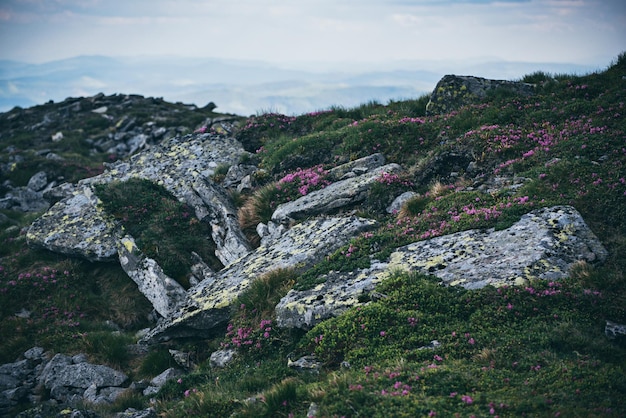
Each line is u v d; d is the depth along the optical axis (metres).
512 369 9.32
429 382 8.91
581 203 13.95
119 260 20.92
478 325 10.83
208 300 15.71
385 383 9.18
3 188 37.41
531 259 12.17
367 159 21.11
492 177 17.36
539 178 15.56
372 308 11.72
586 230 12.87
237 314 14.49
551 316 10.71
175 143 28.09
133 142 47.72
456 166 18.92
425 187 18.62
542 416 7.67
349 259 14.67
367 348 10.86
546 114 20.08
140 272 19.66
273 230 19.48
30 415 12.21
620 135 16.59
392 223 16.64
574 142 17.00
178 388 12.89
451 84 24.59
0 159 41.00
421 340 10.73
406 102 27.39
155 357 15.55
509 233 13.39
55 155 42.38
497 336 10.39
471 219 14.59
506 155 18.19
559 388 8.42
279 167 23.59
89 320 19.34
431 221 15.43
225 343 14.07
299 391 9.67
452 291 11.96
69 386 14.51
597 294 10.95
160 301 18.64
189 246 20.39
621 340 9.86
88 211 22.91
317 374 10.96
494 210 14.59
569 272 11.68
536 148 17.62
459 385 8.76
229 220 20.58
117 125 50.94
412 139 21.75
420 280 12.34
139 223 21.64
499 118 20.80
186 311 15.80
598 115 18.58
